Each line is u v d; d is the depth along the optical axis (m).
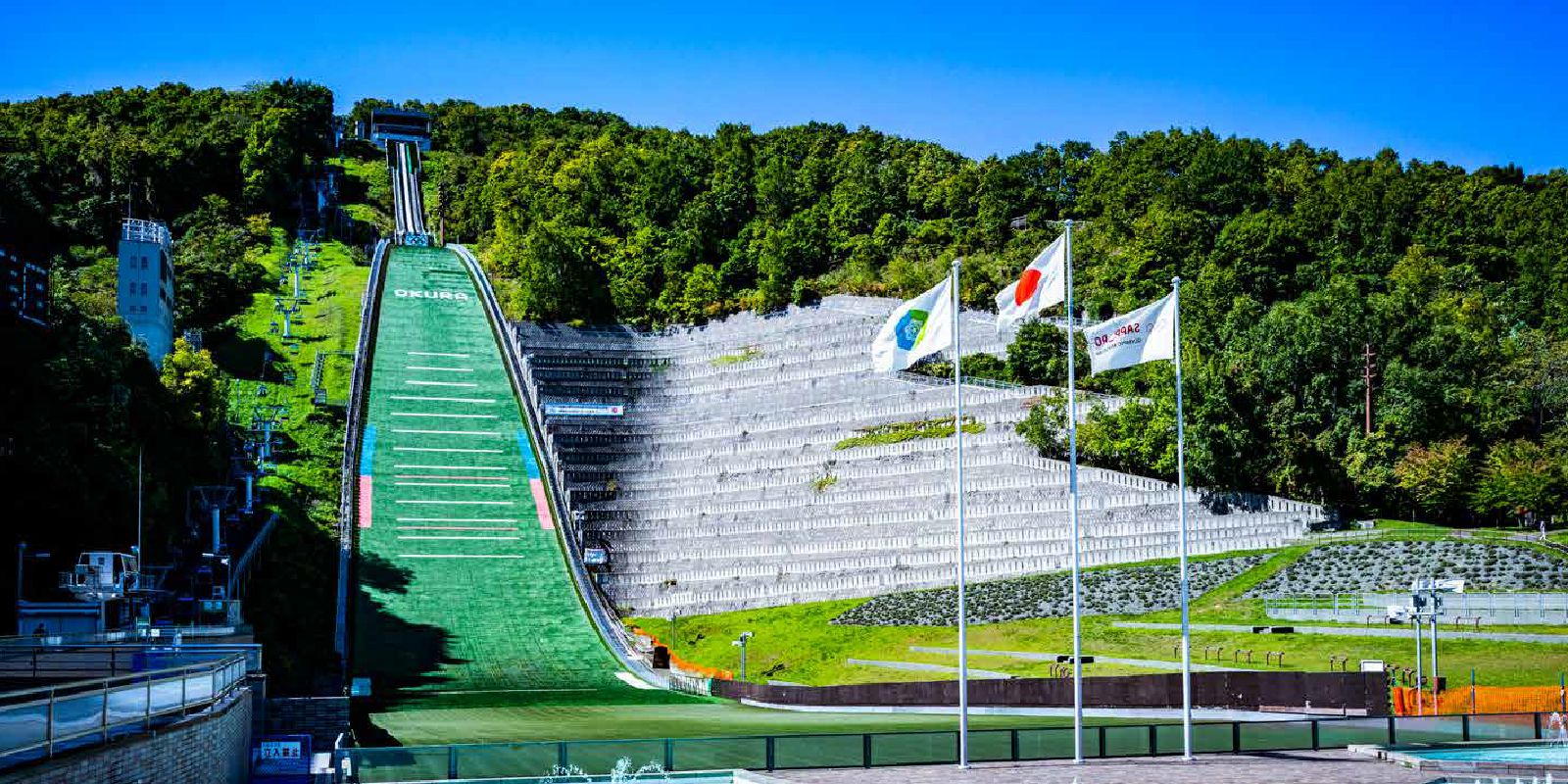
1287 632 136.50
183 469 174.50
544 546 181.62
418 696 136.88
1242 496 164.75
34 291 157.75
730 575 183.25
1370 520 161.75
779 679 151.00
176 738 49.88
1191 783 64.56
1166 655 136.50
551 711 123.56
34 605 113.00
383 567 171.25
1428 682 115.44
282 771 66.12
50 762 39.72
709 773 68.12
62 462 138.88
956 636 153.75
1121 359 76.31
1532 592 133.50
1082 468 174.12
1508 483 162.75
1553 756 74.88
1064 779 66.00
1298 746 78.12
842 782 65.12
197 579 144.25
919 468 187.88
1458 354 186.50
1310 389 183.38
